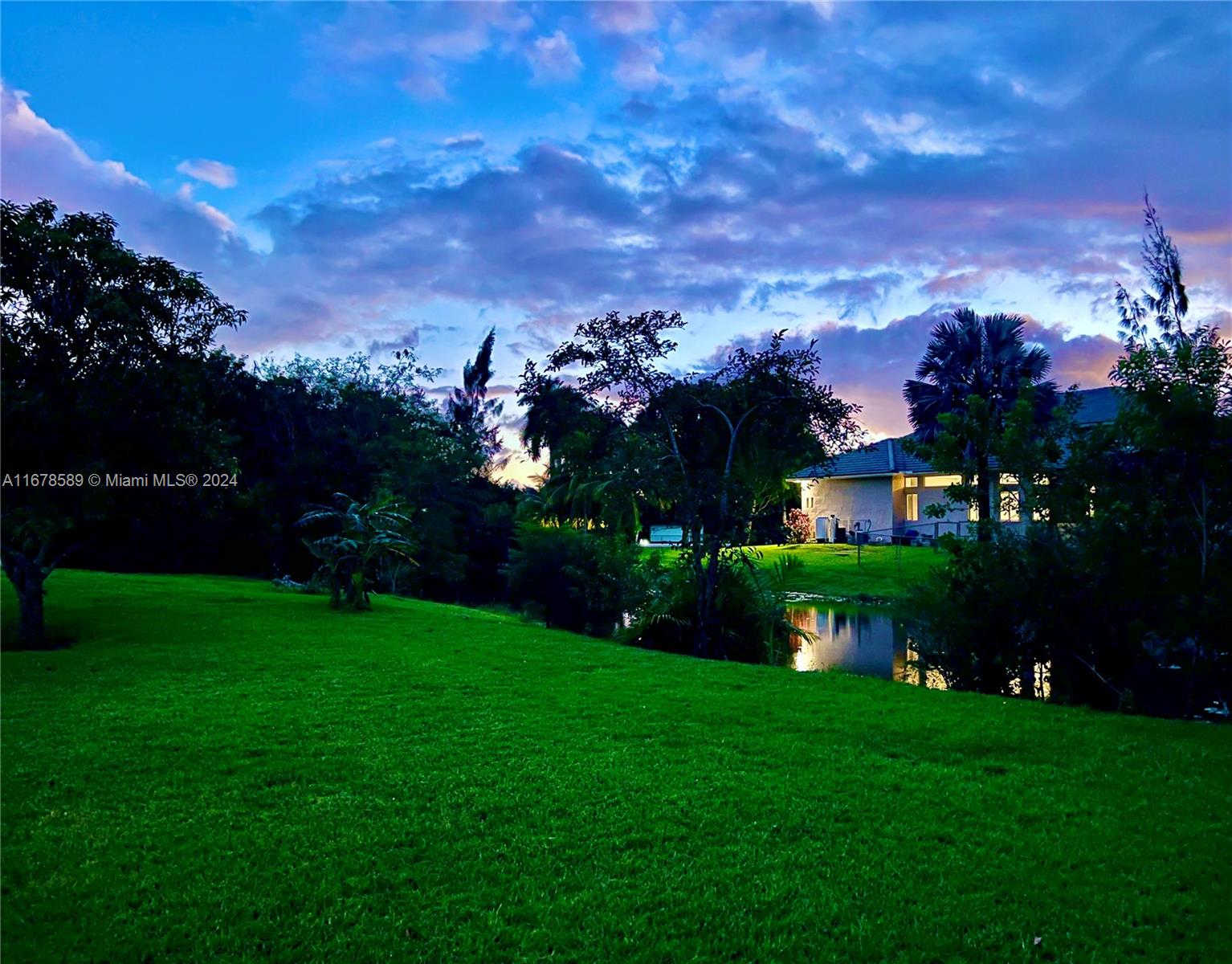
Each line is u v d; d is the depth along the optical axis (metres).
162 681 9.05
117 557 27.64
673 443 15.29
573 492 30.48
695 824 5.06
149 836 4.74
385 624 14.83
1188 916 4.07
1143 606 9.66
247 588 21.50
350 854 4.55
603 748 6.65
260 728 7.07
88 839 4.70
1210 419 8.91
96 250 11.91
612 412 15.63
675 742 6.89
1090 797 5.71
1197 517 9.25
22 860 4.44
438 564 29.92
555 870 4.42
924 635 11.88
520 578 22.89
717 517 15.06
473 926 3.85
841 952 3.71
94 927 3.78
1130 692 9.86
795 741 7.03
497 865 4.45
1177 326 15.76
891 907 4.10
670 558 21.19
